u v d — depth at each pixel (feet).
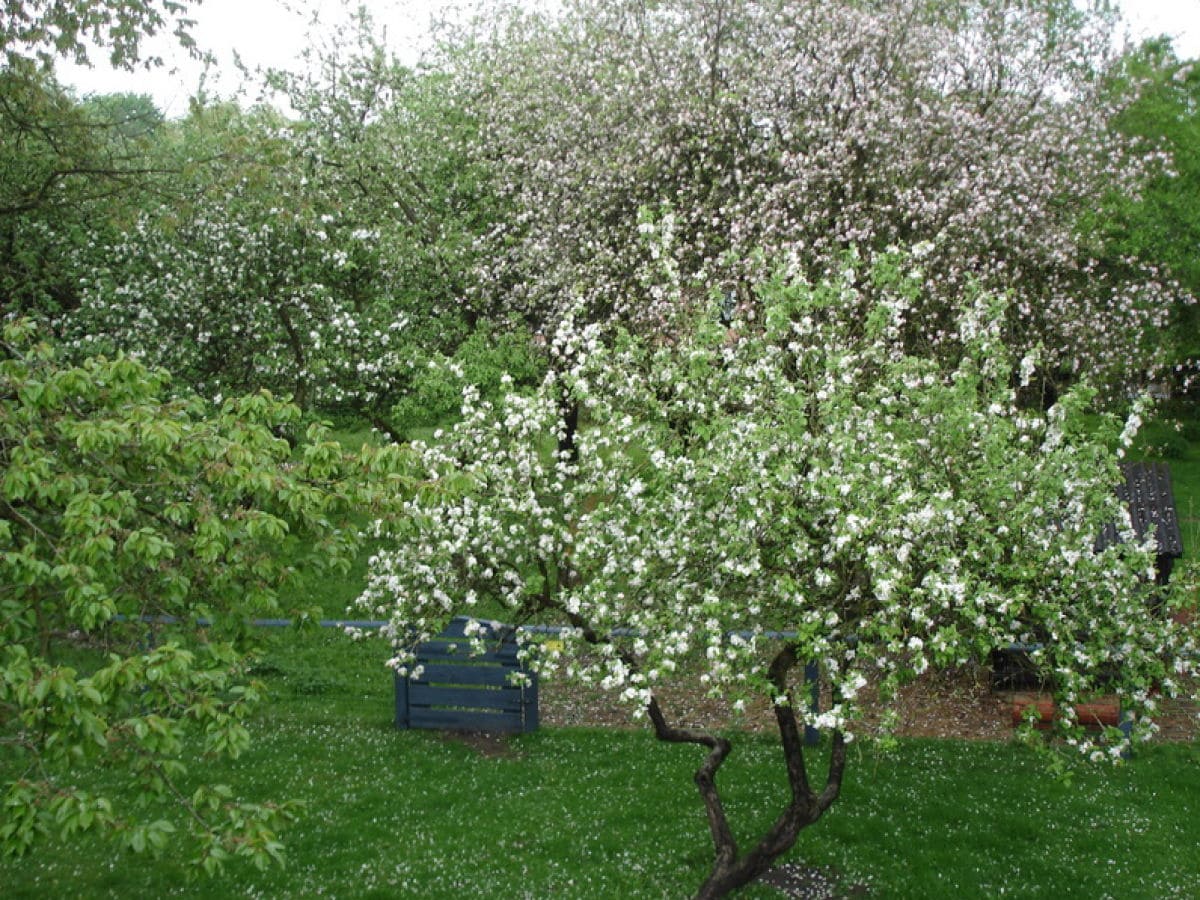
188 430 19.63
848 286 27.55
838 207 50.08
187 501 20.48
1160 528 36.88
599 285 50.37
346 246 50.31
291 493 19.53
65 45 46.09
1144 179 58.95
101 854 26.32
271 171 48.34
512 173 58.23
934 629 22.71
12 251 52.19
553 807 30.04
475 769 32.81
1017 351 50.08
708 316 26.86
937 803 30.25
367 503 21.35
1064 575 22.44
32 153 51.06
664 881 25.75
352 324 48.29
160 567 18.65
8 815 15.46
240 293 49.49
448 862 26.61
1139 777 32.22
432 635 29.96
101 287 48.85
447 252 53.21
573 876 26.03
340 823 28.73
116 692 16.26
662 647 22.54
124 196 50.75
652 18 56.80
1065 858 27.17
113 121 52.08
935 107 51.88
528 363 52.21
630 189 52.42
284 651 44.24
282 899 24.53
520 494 26.84
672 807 30.09
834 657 22.08
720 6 52.19
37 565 16.34
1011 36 57.88
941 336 45.50
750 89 50.72
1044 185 52.75
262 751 33.78
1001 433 23.16
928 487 23.18
